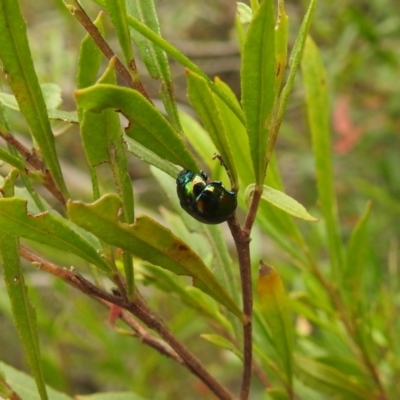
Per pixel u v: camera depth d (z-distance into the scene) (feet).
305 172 1.72
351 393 0.66
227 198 0.42
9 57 0.42
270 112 0.41
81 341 1.10
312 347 0.80
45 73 1.33
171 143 0.41
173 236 0.42
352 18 1.21
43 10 1.78
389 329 0.76
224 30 2.13
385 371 0.77
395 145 1.65
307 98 0.64
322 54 1.47
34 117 0.44
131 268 0.46
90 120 0.40
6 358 1.86
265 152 0.42
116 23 0.41
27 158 0.48
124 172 0.41
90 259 0.45
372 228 1.49
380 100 1.51
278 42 0.42
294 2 1.72
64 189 0.46
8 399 0.51
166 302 1.09
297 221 1.60
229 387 1.62
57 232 0.43
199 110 0.41
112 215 0.40
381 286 0.80
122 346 1.10
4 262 0.45
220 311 0.65
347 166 1.69
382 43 1.44
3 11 0.41
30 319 0.46
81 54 0.43
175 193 0.61
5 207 0.41
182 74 1.80
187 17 1.81
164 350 0.57
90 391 1.60
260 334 0.64
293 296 0.70
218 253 0.60
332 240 0.67
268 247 1.34
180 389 1.27
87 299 1.37
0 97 0.46
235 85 1.90
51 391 0.61
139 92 0.41
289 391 0.59
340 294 0.68
